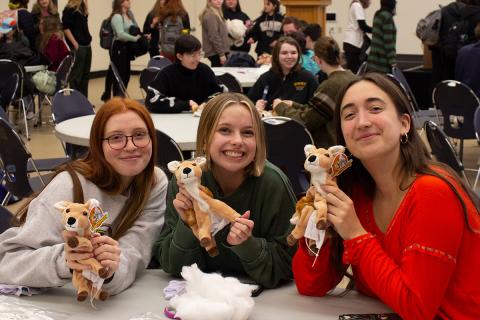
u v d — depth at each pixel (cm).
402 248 159
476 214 158
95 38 1300
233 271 194
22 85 705
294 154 374
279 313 166
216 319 151
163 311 167
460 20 760
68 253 163
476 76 600
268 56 726
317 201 160
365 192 171
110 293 176
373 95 159
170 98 463
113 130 184
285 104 441
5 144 378
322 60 427
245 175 186
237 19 900
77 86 927
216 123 178
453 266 151
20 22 796
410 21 1120
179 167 169
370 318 159
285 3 855
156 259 203
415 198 155
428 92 853
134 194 196
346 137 162
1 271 180
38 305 172
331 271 175
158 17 887
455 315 156
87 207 162
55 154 665
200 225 169
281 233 187
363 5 914
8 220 224
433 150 387
